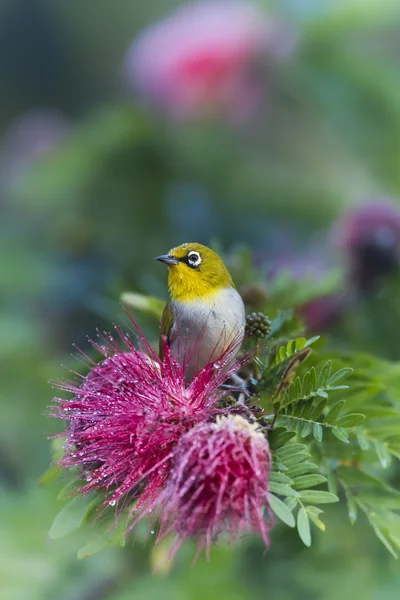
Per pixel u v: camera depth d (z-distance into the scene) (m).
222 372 3.33
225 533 3.30
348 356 3.38
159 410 3.32
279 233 3.71
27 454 3.55
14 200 3.72
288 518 3.29
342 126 3.66
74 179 3.70
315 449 3.36
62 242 3.69
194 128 3.71
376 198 3.62
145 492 3.31
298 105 3.69
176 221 3.71
